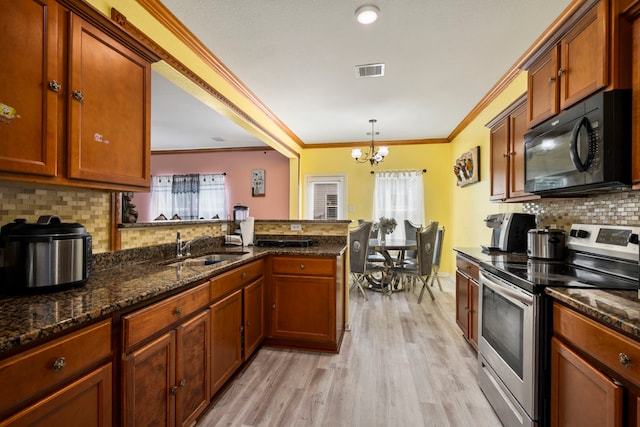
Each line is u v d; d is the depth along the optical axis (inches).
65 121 47.1
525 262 79.5
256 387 80.4
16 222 49.0
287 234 125.0
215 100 113.0
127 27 70.3
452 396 76.8
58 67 46.0
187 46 92.7
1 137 39.4
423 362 93.8
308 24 86.4
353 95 139.2
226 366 76.0
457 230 199.2
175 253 91.5
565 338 49.3
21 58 41.6
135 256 76.6
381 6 78.8
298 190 228.1
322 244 121.0
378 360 95.1
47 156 44.6
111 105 55.0
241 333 84.5
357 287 185.2
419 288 184.4
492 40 94.4
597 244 70.2
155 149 261.6
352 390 79.2
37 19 43.4
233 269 79.7
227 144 242.4
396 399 75.5
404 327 122.2
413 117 171.2
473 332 95.5
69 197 61.5
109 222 69.7
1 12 39.6
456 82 125.3
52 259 47.0
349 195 229.3
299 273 99.8
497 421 67.7
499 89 127.3
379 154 178.2
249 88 131.3
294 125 187.0
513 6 78.8
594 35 57.6
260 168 254.5
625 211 68.3
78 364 37.6
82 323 38.5
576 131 58.5
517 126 95.6
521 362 58.5
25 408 31.9
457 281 114.3
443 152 216.8
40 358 33.3
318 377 85.4
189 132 204.5
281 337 101.0
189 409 60.3
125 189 59.3
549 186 71.3
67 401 36.0
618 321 36.7
